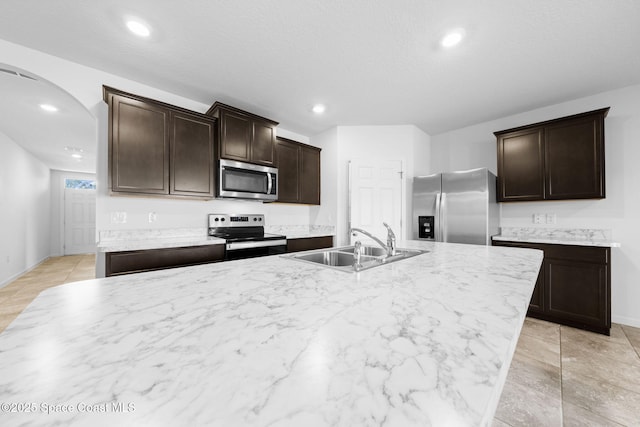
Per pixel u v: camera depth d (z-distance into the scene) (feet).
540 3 5.12
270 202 11.13
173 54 6.74
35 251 17.37
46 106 9.66
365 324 1.79
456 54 6.74
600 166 7.89
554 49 6.50
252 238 8.91
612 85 8.23
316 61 7.06
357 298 2.35
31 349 1.44
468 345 1.51
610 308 7.33
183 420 0.95
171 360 1.34
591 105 8.93
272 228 11.76
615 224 8.40
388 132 11.94
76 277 14.29
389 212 11.56
